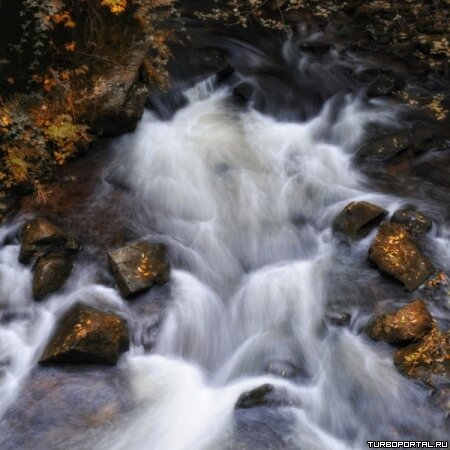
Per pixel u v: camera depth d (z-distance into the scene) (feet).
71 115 18.80
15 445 13.75
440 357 14.62
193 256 17.29
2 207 17.79
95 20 18.81
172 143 20.22
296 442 13.75
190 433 13.91
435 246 17.29
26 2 16.98
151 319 15.74
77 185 18.70
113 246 17.31
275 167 19.85
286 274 16.94
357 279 16.61
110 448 13.70
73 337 14.75
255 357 15.28
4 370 15.02
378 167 19.89
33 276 16.42
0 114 17.67
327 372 14.84
